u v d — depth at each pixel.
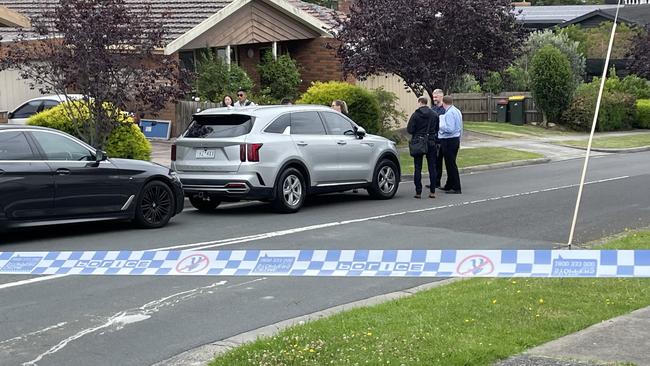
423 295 8.66
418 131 17.17
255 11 27.92
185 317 8.17
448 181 18.31
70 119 17.41
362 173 16.64
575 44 43.47
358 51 24.17
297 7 30.72
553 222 14.14
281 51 31.00
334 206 16.19
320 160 15.70
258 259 8.99
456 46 23.91
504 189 19.00
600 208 15.82
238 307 8.56
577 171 23.23
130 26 15.88
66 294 9.01
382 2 23.56
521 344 6.68
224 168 14.53
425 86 24.33
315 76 31.08
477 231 13.19
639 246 11.10
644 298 8.20
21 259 10.32
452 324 7.29
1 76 24.41
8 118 23.66
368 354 6.39
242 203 16.91
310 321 7.67
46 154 12.08
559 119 37.25
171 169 14.02
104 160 12.70
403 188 19.38
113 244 11.80
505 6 24.03
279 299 8.91
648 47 39.31
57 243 11.90
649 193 18.12
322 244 11.88
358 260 8.63
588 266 7.78
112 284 9.50
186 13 25.70
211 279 9.83
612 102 37.66
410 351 6.45
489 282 9.13
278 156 14.84
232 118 14.88
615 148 30.50
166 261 9.30
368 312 7.89
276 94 29.19
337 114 16.48
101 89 15.92
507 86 41.44
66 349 7.16
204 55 26.25
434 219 14.41
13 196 11.58
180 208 13.80
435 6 23.06
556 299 8.15
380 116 26.69
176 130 25.56
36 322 7.95
